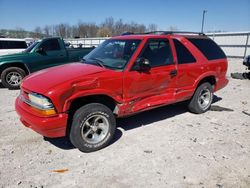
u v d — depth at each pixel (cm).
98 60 430
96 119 370
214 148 388
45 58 870
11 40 1202
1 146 388
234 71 1372
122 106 394
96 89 355
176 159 353
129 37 454
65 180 304
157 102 446
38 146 390
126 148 386
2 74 823
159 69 432
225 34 2550
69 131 363
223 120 515
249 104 640
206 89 546
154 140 415
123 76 381
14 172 319
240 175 316
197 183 299
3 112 558
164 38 454
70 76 350
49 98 324
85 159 353
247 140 418
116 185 294
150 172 321
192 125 484
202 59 518
